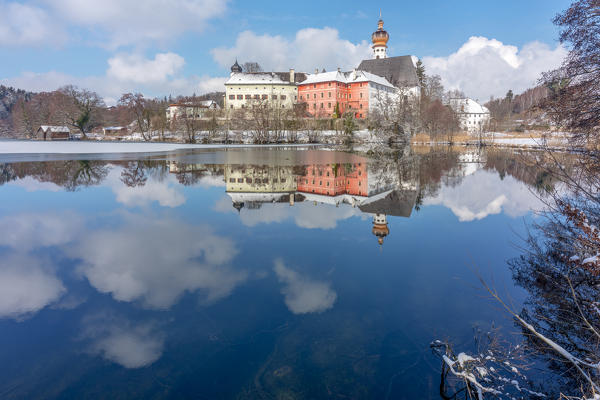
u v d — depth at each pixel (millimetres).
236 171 23969
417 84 104062
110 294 5516
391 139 62219
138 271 6457
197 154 39531
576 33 11172
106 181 18469
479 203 13617
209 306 5141
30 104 101188
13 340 4281
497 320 4910
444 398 3434
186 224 9922
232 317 4836
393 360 3979
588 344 4367
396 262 7062
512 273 6570
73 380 3598
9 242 8172
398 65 107125
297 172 23906
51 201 13164
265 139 64125
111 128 99125
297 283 5980
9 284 5859
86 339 4312
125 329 4531
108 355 4008
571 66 11312
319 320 4805
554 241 8234
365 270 6609
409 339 4398
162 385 3537
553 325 4836
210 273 6359
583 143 10625
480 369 3789
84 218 10523
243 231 9188
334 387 3539
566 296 5648
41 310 5012
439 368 3877
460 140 75750
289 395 3410
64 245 7949
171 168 25234
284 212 11664
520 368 3955
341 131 74562
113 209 11859
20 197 13938
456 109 105688
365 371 3785
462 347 4258
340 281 6098
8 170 22688
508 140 67375
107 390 3455
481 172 24344
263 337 4379
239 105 99562
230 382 3582
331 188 17297
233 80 100562
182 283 5949
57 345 4184
